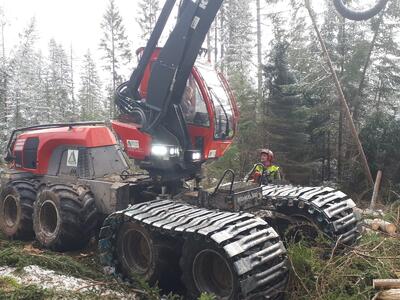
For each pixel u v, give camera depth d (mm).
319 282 4680
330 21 15172
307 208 5852
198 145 6023
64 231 6012
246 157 13469
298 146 13945
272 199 6086
